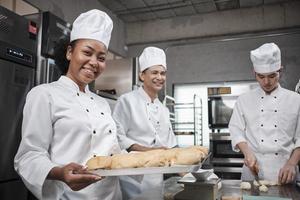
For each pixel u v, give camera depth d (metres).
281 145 1.70
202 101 4.68
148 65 1.69
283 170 1.47
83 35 1.00
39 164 0.83
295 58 4.23
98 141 1.03
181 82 4.80
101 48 1.01
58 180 0.83
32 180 0.82
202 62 4.73
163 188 1.20
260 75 1.75
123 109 1.71
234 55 4.56
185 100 4.76
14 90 1.46
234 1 4.38
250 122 1.83
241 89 3.36
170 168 0.84
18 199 1.45
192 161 0.85
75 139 0.96
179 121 4.71
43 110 0.91
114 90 3.12
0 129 1.37
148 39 5.06
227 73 4.57
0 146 1.37
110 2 4.41
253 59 1.78
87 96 1.11
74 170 0.76
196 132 4.20
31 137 0.89
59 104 0.96
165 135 1.80
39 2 3.15
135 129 1.67
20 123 1.49
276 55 1.69
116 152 1.11
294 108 1.73
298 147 1.62
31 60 1.58
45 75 1.63
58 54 1.28
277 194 1.22
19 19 1.50
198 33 4.79
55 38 1.69
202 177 1.05
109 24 1.07
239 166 3.25
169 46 4.91
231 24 4.62
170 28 4.96
